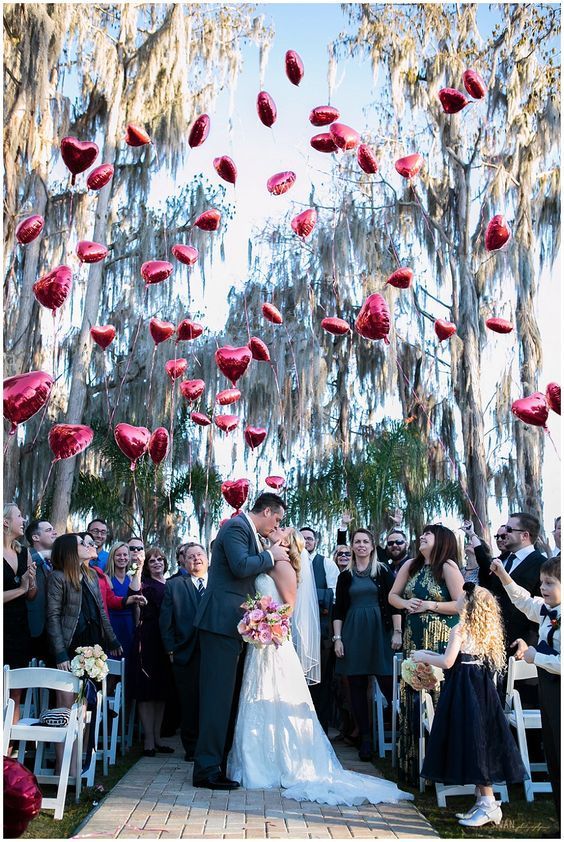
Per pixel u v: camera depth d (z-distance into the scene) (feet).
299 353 50.90
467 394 49.80
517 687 19.94
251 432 32.04
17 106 43.83
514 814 16.34
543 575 14.55
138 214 51.57
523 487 50.55
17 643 19.61
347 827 14.99
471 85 24.30
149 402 49.32
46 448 48.67
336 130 25.48
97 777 19.52
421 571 18.75
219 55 49.65
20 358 45.16
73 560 19.65
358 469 49.29
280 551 20.16
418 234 52.11
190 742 21.93
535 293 50.08
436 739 16.12
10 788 11.25
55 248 49.29
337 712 29.01
